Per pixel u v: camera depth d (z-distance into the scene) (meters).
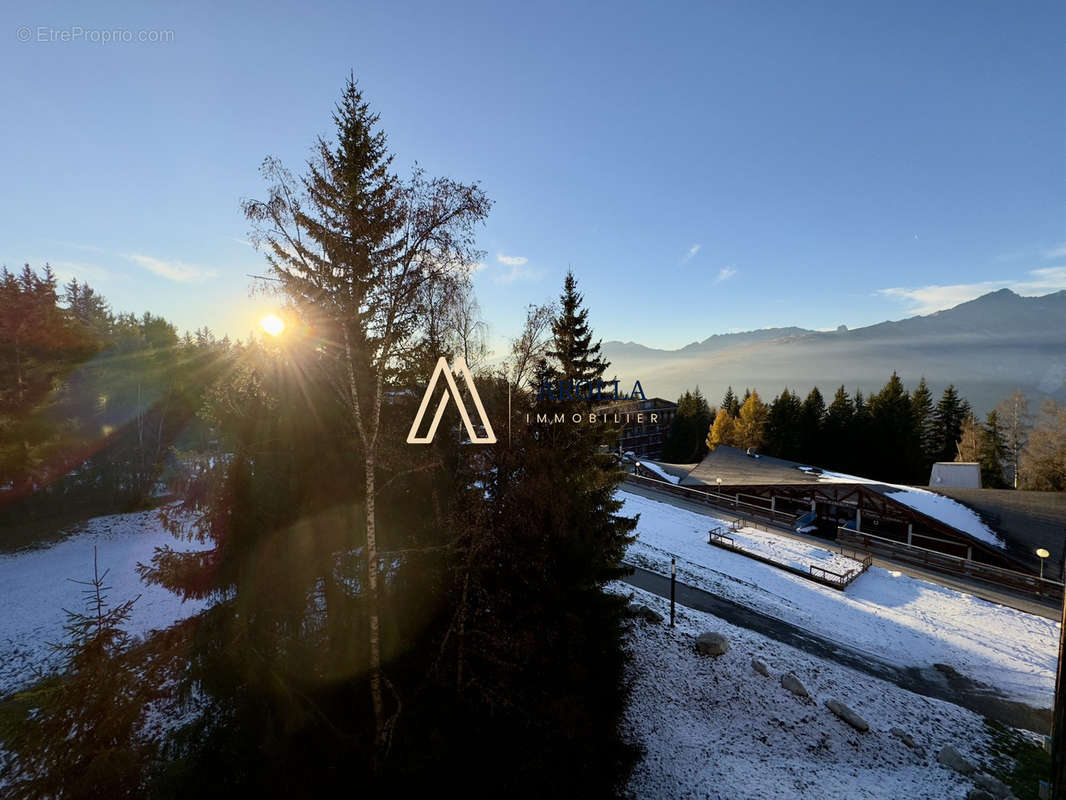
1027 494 30.89
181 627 8.08
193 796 6.48
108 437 33.53
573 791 9.38
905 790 12.23
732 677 16.33
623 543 15.83
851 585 25.50
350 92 8.16
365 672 8.64
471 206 8.61
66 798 6.59
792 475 38.16
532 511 10.31
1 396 27.64
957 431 61.38
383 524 9.77
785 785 12.05
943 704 16.34
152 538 27.47
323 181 7.90
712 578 24.91
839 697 16.12
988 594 24.62
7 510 27.81
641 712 14.24
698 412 74.31
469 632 9.43
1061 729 8.58
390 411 9.86
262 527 8.36
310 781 7.14
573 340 16.59
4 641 17.56
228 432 8.88
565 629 10.49
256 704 7.29
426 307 8.81
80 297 46.38
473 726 9.05
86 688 7.38
